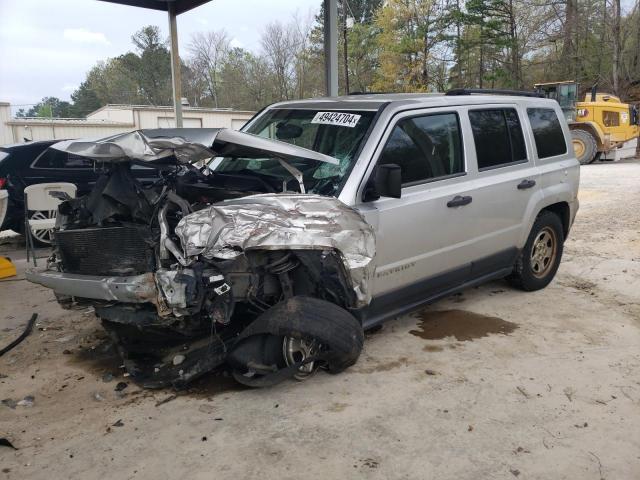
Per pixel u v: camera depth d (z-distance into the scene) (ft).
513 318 16.90
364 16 153.89
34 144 28.71
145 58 199.52
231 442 10.48
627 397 12.15
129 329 13.92
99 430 10.95
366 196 12.98
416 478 9.43
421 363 13.82
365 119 14.14
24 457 10.09
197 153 11.93
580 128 65.87
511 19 114.32
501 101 17.58
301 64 151.02
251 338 12.13
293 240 11.07
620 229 29.55
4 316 17.74
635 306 17.90
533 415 11.42
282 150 12.28
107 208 12.02
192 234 11.03
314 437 10.61
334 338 11.55
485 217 16.15
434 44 122.21
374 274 12.75
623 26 103.40
